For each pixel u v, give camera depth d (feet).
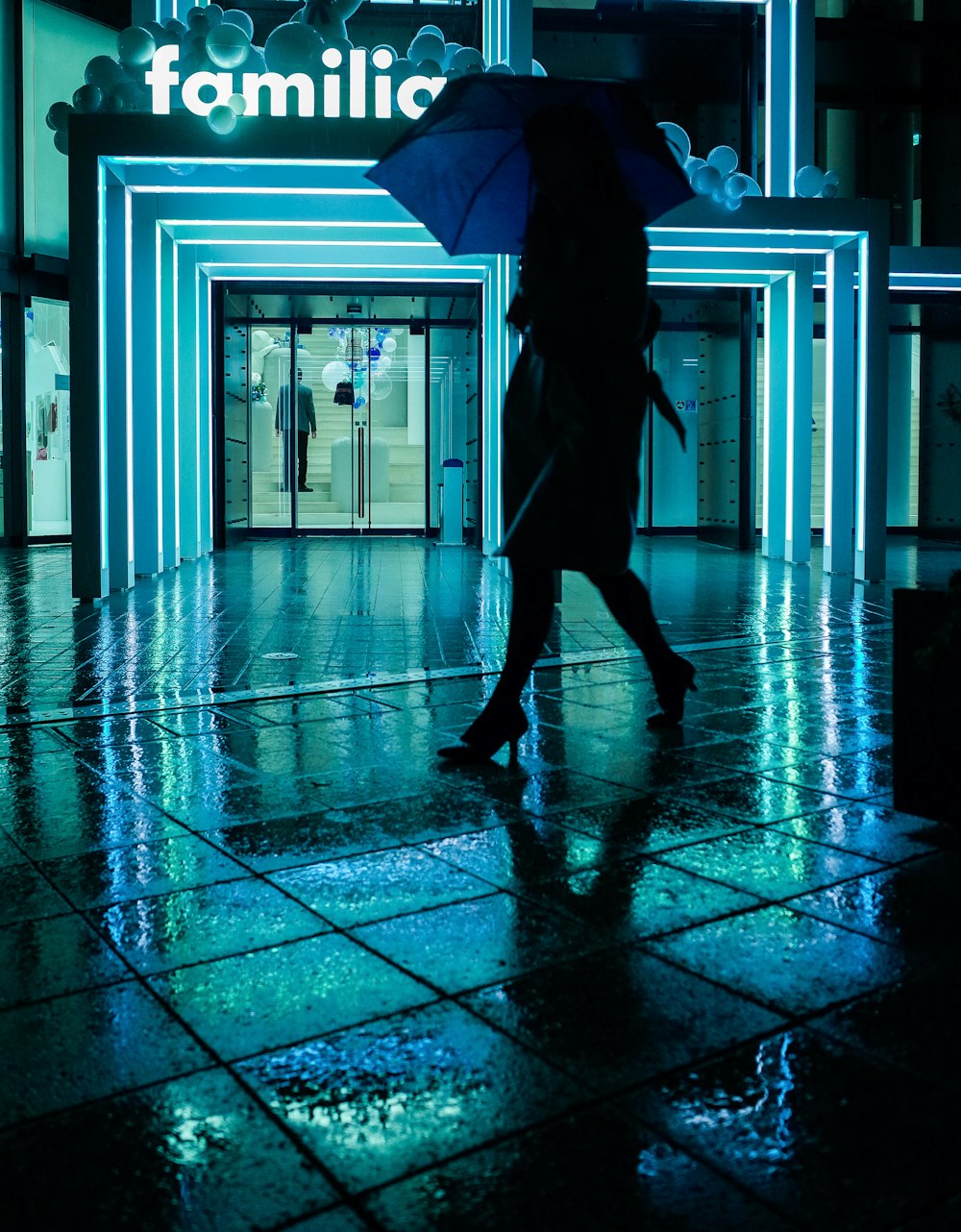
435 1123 5.62
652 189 14.07
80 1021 6.77
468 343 59.16
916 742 10.32
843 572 42.19
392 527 67.21
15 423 54.39
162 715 16.15
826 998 7.02
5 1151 5.42
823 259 53.72
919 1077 6.04
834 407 42.22
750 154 51.24
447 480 57.11
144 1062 6.27
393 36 48.62
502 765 13.10
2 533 54.75
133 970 7.50
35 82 53.83
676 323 66.23
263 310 61.31
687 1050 6.34
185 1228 4.84
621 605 14.79
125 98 30.63
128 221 33.14
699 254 46.26
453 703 16.92
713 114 55.36
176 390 42.60
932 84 58.54
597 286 11.96
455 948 7.82
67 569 42.52
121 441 34.24
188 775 12.71
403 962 7.59
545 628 13.08
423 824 10.76
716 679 18.97
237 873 9.41
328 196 37.32
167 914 8.50
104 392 32.24
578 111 12.14
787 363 49.21
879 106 59.52
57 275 54.90
